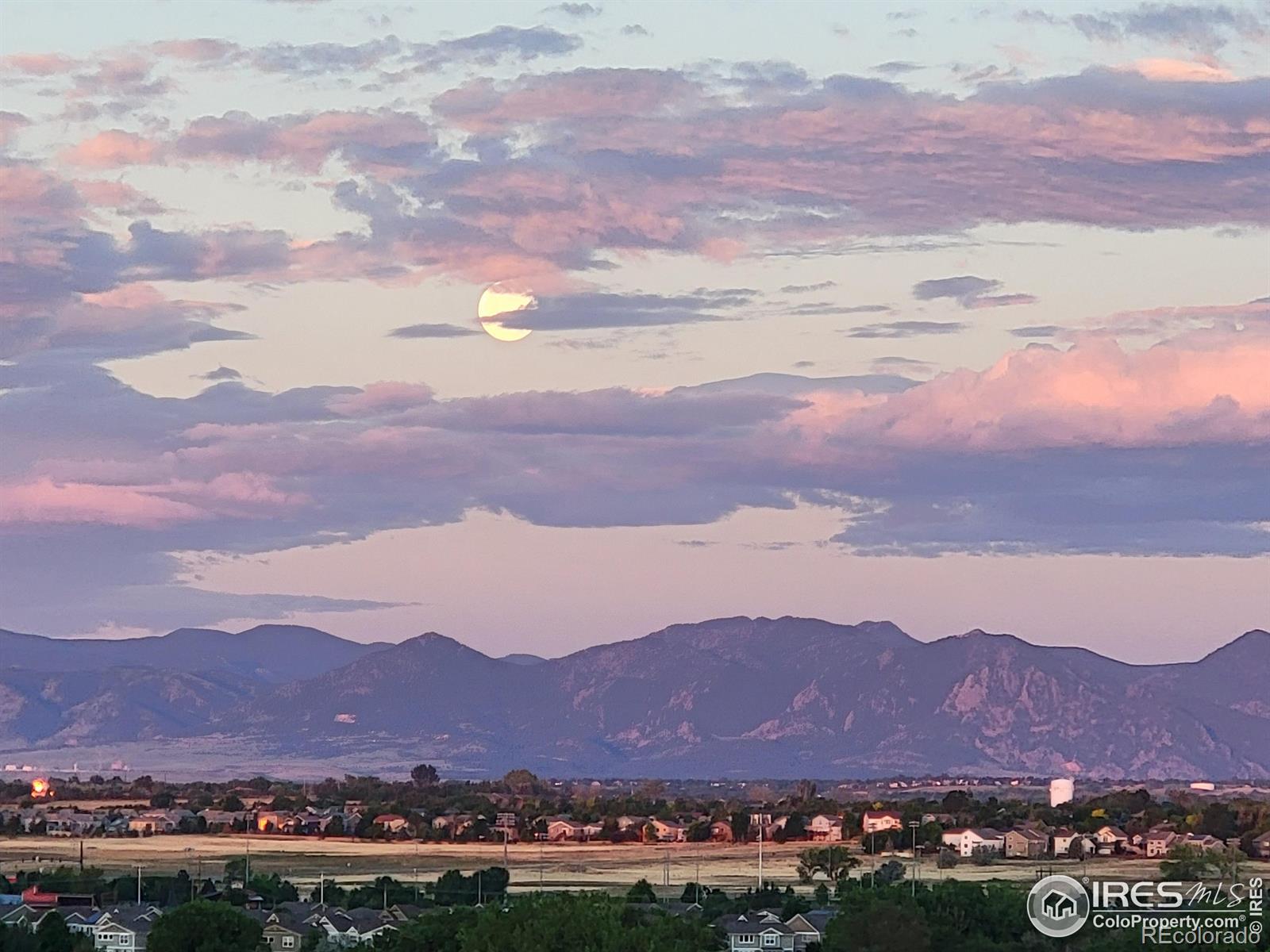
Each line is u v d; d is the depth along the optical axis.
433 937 166.62
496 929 141.00
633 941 137.38
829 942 182.88
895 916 177.88
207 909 195.12
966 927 185.75
